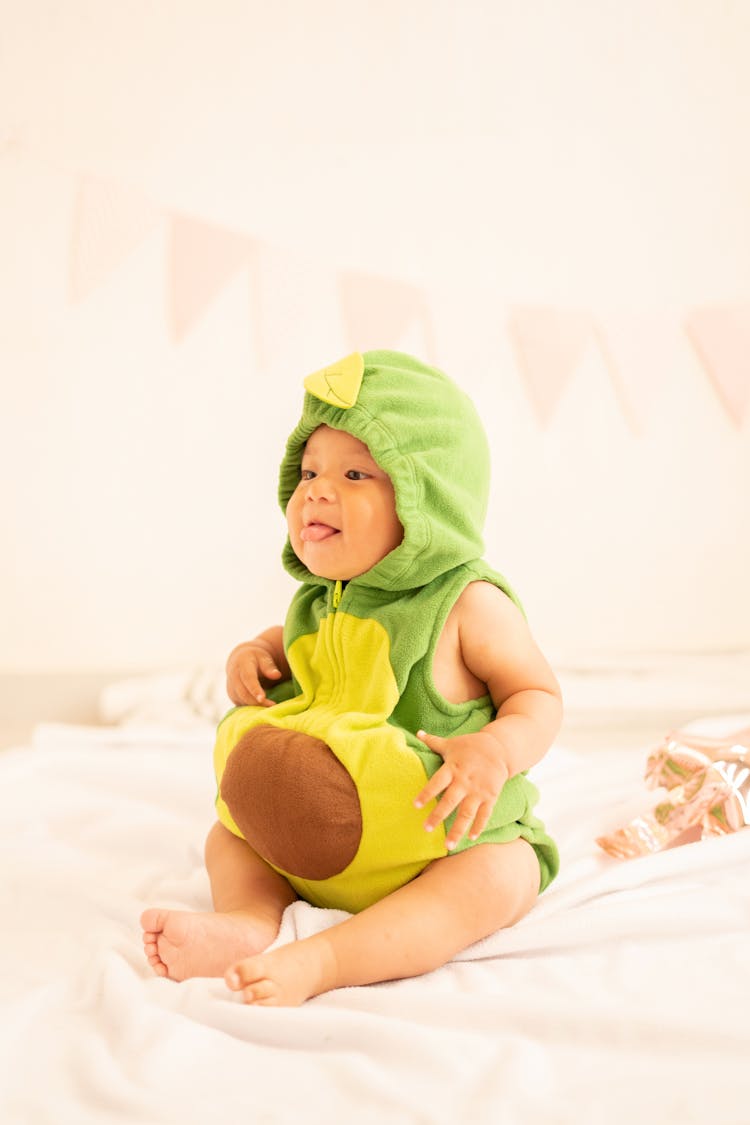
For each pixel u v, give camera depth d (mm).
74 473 2617
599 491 2748
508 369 2703
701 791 1229
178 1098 657
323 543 1080
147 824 1324
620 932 955
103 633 2643
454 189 2719
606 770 1506
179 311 2574
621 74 2752
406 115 2709
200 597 2662
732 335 2754
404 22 2707
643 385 2721
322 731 998
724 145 2770
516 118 2736
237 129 2658
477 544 1118
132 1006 765
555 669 2508
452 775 912
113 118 2615
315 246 2682
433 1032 729
